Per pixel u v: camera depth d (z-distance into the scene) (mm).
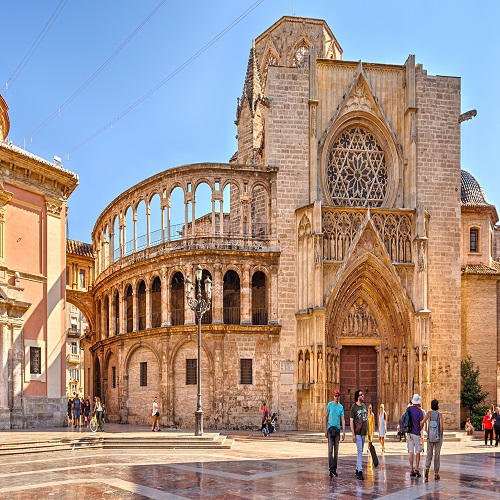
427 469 21969
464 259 58906
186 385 48625
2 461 27047
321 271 47750
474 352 55938
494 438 44125
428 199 51938
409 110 52406
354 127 52969
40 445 31188
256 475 22891
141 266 52500
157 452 31344
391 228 50531
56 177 44375
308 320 47781
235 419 47438
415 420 22703
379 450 35250
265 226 51062
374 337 50781
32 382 41469
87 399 52438
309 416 47094
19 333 40562
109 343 57188
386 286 49781
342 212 49625
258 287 50438
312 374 46875
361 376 50875
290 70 51281
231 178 50125
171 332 49188
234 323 49500
